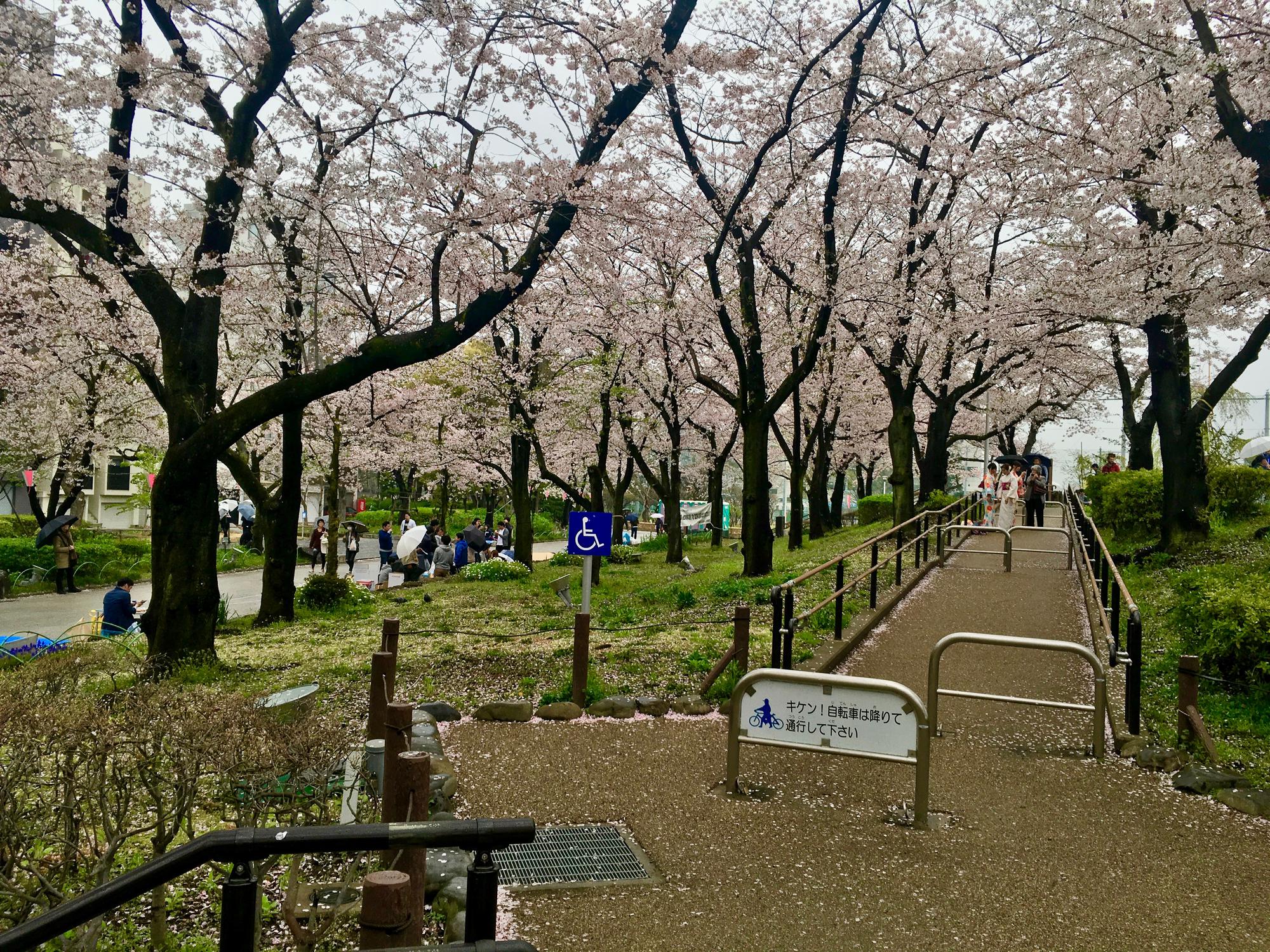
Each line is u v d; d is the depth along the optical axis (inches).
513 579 800.9
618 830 191.9
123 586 482.3
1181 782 215.5
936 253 673.6
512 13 364.2
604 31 376.2
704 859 177.3
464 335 362.0
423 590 761.6
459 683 336.2
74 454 905.5
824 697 206.5
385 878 110.3
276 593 569.0
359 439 902.4
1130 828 192.5
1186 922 152.1
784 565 652.7
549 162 360.2
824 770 231.3
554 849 181.5
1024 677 309.1
